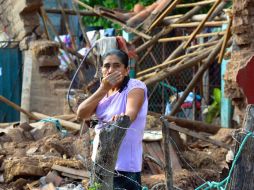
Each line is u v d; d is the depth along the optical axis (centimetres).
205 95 1788
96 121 616
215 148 1108
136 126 565
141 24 1603
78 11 1698
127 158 564
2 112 1630
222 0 1361
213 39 1501
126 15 1684
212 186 543
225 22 1401
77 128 1178
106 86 560
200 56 1370
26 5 1602
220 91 1689
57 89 1526
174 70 1385
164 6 1569
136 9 1719
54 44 1580
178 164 946
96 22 2489
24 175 873
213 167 964
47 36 1666
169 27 1556
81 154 931
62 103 1505
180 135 1111
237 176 502
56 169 869
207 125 1255
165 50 1880
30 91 1567
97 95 562
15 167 877
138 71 1602
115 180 565
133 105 556
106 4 2431
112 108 570
